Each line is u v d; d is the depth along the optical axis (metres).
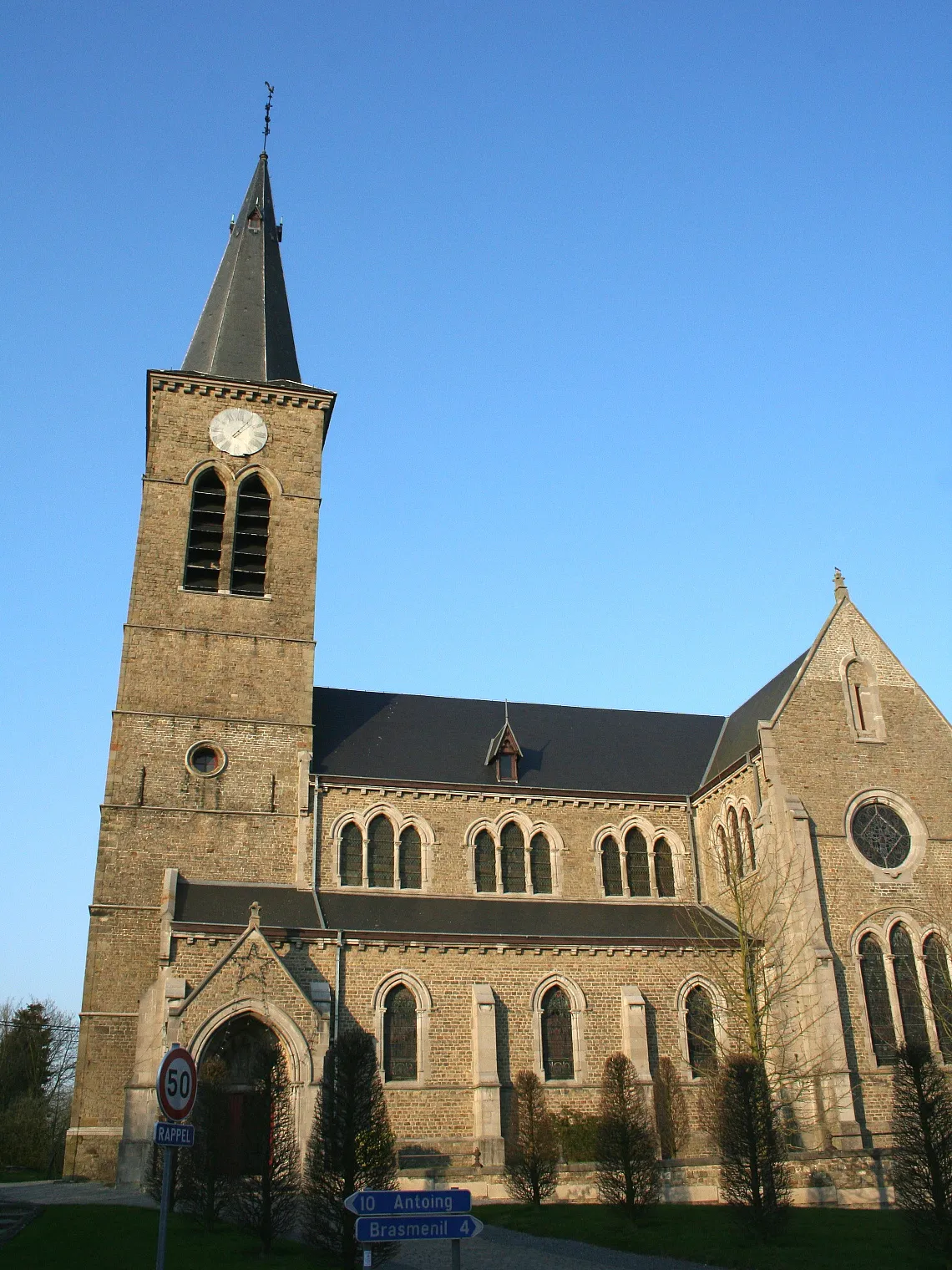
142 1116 36.69
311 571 50.78
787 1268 23.27
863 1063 41.12
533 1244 26.98
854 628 48.78
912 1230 24.48
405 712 53.75
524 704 56.88
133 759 45.28
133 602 48.09
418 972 40.97
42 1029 81.62
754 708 54.25
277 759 46.84
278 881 44.81
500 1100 39.56
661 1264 24.38
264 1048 27.02
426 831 47.34
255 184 61.41
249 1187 25.22
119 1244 24.05
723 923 46.38
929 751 47.12
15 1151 68.00
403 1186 33.66
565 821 49.31
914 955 43.72
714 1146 37.81
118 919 42.50
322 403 53.75
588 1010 41.88
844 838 44.72
